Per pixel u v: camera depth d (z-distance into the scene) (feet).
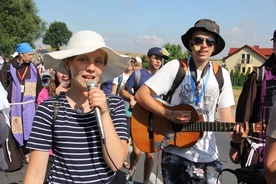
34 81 18.49
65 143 6.10
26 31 158.92
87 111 6.29
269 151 5.75
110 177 6.27
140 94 10.09
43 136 6.13
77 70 6.17
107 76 7.18
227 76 9.59
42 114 6.20
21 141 17.47
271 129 5.75
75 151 6.09
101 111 5.89
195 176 9.27
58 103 6.29
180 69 9.53
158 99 10.11
